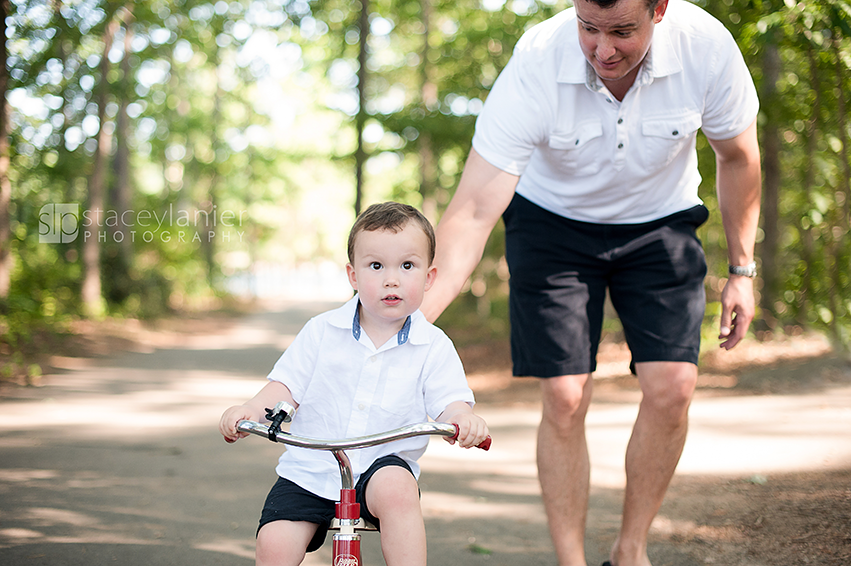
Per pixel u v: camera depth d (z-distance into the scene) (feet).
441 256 9.16
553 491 10.40
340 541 7.05
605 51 8.25
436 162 68.90
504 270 66.44
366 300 7.75
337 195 171.83
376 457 7.88
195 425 25.05
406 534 7.14
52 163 52.01
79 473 17.92
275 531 7.38
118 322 62.64
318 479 7.73
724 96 9.37
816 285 30.99
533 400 31.30
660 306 9.93
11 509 14.71
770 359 33.55
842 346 29.78
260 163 123.65
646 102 9.25
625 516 10.41
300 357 8.08
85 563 11.83
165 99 92.94
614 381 33.63
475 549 12.80
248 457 20.36
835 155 27.81
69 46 52.39
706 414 23.68
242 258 153.99
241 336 66.64
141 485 17.01
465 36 54.90
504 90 9.44
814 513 12.82
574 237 10.01
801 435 19.94
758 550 11.58
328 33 59.21
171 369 40.78
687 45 9.12
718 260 42.80
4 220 39.37
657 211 10.03
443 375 8.07
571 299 10.11
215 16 63.82
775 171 40.22
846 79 20.15
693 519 13.58
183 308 86.17
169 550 12.57
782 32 20.59
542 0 49.62
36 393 30.19
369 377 7.95
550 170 9.94
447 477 18.12
